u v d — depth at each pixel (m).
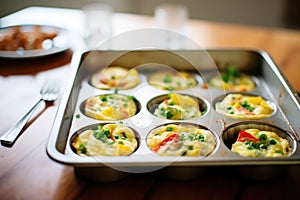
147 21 0.72
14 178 0.33
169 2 1.09
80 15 0.74
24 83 0.50
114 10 1.10
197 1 1.08
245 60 0.54
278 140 0.39
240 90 0.50
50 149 0.31
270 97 0.48
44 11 0.76
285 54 0.59
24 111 0.43
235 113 0.44
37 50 0.57
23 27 0.65
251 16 1.07
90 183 0.32
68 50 0.60
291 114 0.41
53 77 0.51
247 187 0.33
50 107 0.44
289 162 0.30
